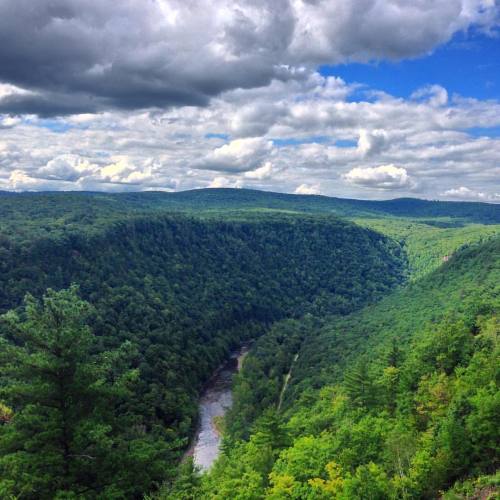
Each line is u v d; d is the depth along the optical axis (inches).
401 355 3361.2
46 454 1097.4
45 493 1068.5
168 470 1240.8
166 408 4471.0
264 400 4670.3
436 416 2105.1
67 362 1152.8
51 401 1158.3
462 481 1649.9
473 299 4379.9
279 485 1702.8
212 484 2303.2
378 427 2086.6
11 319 1214.3
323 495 1592.0
